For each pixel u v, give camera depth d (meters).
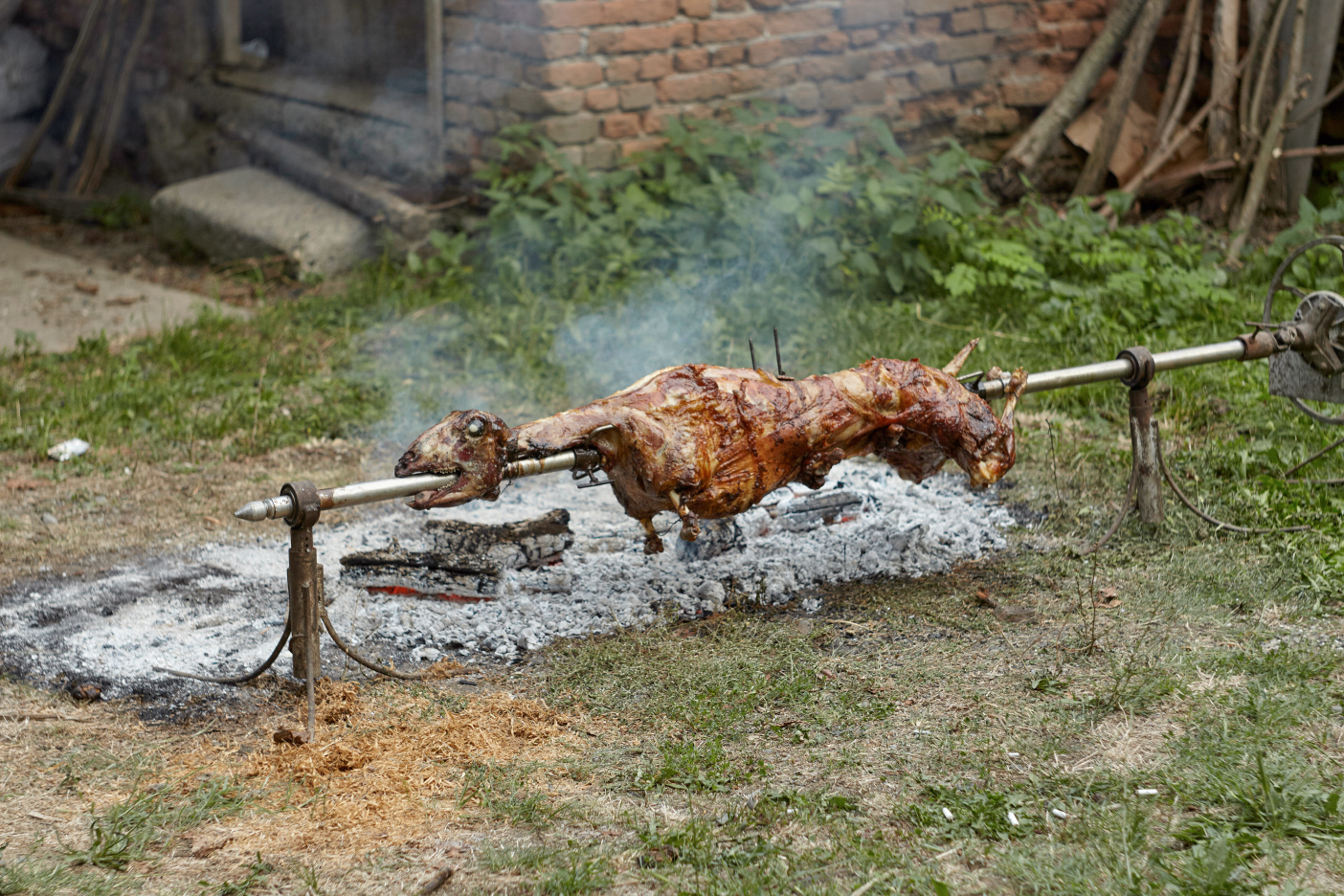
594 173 9.20
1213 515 5.49
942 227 8.68
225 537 5.73
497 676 4.40
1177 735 3.81
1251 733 3.76
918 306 8.33
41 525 5.85
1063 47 10.44
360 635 4.68
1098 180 10.08
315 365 8.05
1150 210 10.16
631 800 3.56
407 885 3.16
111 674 4.41
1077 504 5.77
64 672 4.44
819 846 3.29
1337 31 9.37
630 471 4.33
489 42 9.20
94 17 11.95
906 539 5.27
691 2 9.15
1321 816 3.32
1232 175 9.62
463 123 9.62
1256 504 5.52
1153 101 10.57
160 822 3.45
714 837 3.36
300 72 11.52
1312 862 3.14
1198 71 10.50
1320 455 5.62
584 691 4.24
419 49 10.23
